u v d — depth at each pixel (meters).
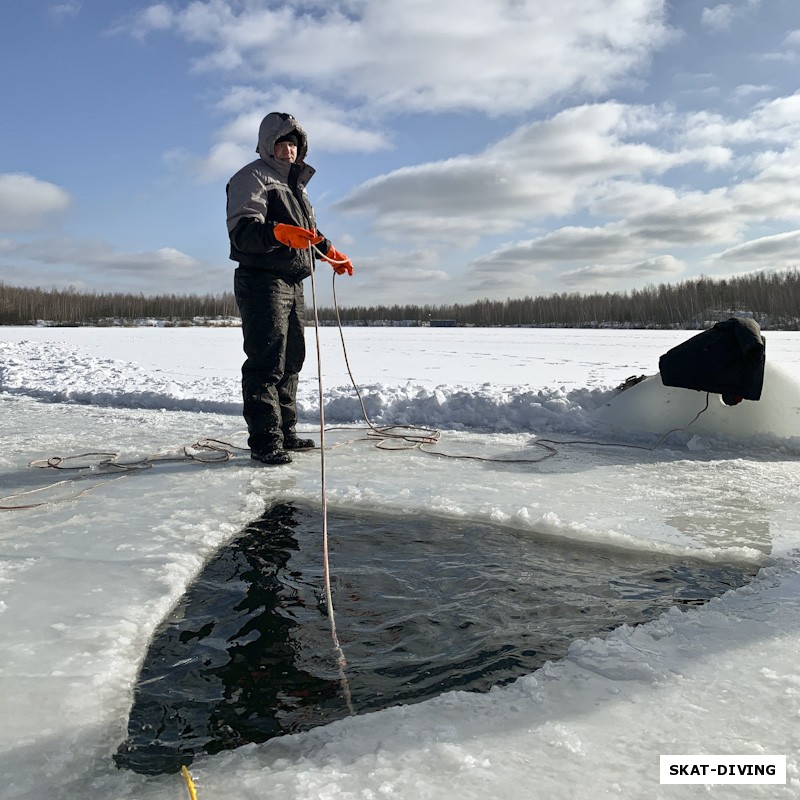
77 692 1.60
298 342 4.44
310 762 1.33
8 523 2.92
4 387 8.12
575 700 1.53
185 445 4.73
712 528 2.79
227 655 1.80
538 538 2.72
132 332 35.38
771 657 1.69
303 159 4.24
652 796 1.19
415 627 1.95
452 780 1.24
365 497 3.29
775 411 4.42
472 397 5.77
